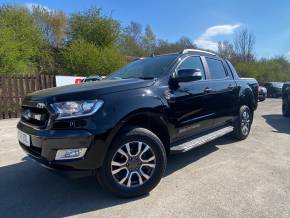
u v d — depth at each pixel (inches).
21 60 840.9
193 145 171.6
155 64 178.4
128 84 145.5
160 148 146.7
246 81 255.6
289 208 130.0
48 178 169.9
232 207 131.3
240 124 243.3
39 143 131.1
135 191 141.4
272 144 240.4
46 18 1587.1
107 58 919.0
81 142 125.6
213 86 198.7
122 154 138.3
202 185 155.8
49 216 127.7
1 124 378.0
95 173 133.6
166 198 141.4
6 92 444.5
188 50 191.9
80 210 132.3
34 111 140.9
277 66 2257.6
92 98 131.1
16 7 1138.0
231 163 190.5
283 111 424.2
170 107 157.9
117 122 132.3
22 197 146.2
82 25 1156.5
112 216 126.4
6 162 201.0
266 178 164.1
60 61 1097.4
